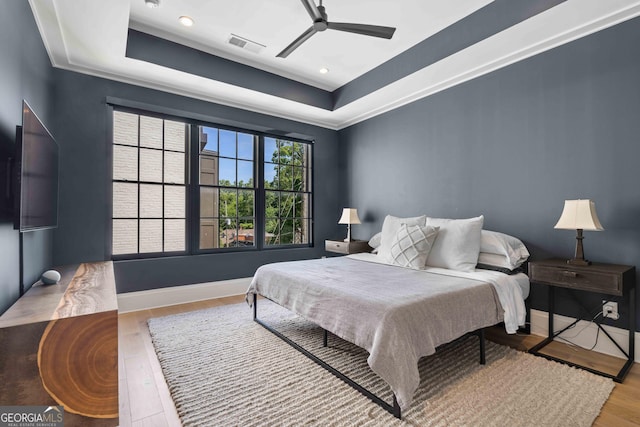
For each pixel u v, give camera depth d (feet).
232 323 9.68
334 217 16.75
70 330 4.07
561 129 8.56
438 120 11.78
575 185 8.29
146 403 5.62
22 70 6.41
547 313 8.71
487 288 7.21
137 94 11.10
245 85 11.79
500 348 7.86
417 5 8.56
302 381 6.29
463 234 9.00
